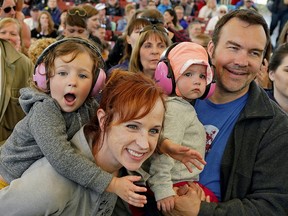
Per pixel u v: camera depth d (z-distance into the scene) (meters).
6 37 3.11
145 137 1.16
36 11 7.69
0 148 1.45
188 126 1.49
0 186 1.32
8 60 2.52
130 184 1.17
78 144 1.24
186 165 1.38
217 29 1.63
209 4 10.59
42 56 1.30
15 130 1.34
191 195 1.43
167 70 1.49
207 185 1.56
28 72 2.60
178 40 4.22
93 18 4.32
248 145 1.51
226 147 1.55
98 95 1.35
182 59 1.47
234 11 1.60
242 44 1.53
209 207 1.42
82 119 1.33
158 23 2.92
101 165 1.25
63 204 1.16
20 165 1.30
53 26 6.55
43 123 1.22
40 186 1.14
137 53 2.54
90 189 1.22
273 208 1.43
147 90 1.16
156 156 1.42
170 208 1.39
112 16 9.93
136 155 1.17
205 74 1.51
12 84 2.52
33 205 1.12
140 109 1.14
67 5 10.45
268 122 1.51
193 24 6.56
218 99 1.65
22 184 1.15
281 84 2.21
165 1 9.20
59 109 1.28
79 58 1.26
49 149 1.18
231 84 1.57
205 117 1.65
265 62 1.71
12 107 2.51
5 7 3.18
